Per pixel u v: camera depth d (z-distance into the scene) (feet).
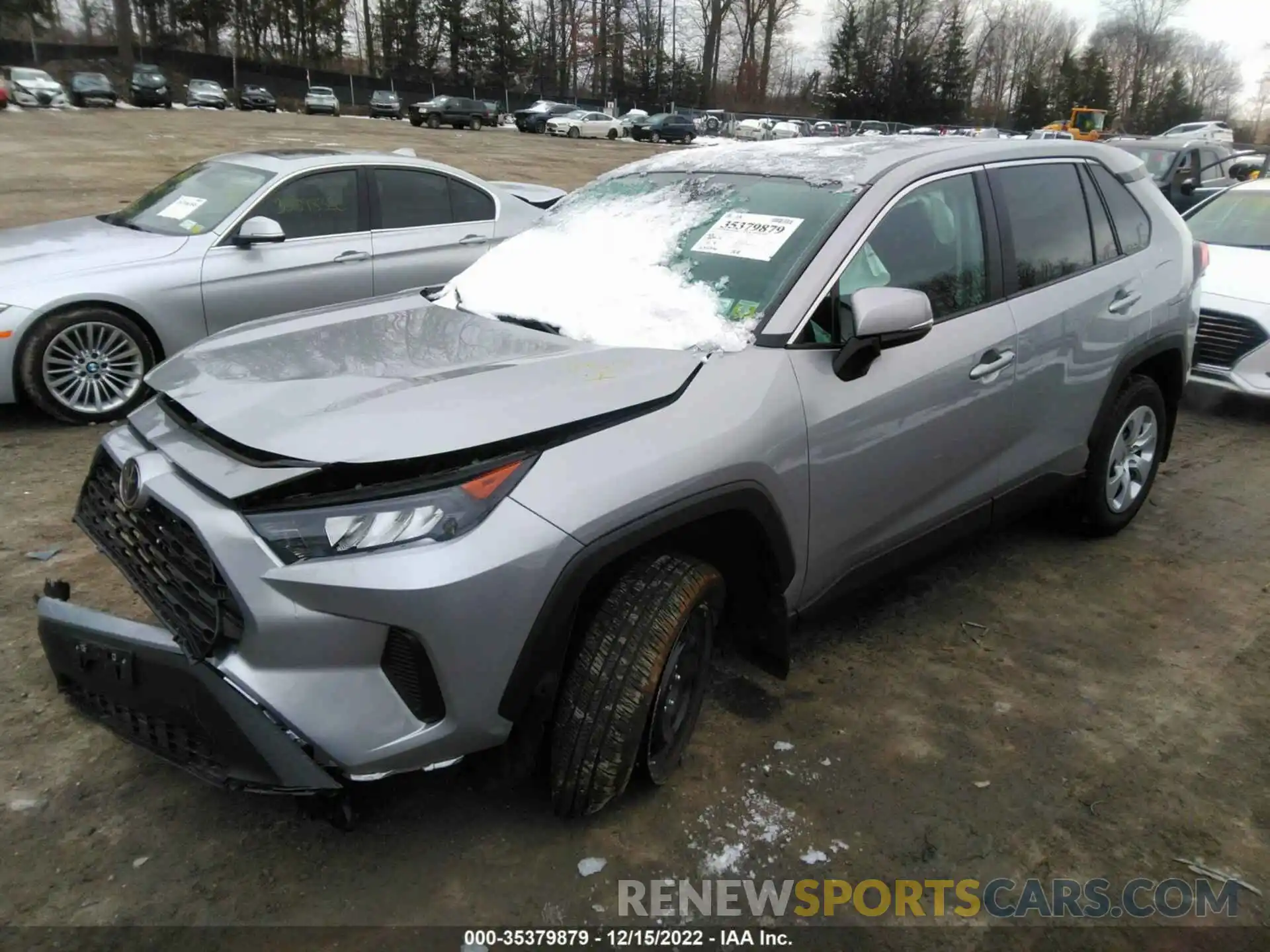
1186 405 22.98
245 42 231.30
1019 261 11.76
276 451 7.12
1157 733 10.16
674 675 8.39
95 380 18.54
